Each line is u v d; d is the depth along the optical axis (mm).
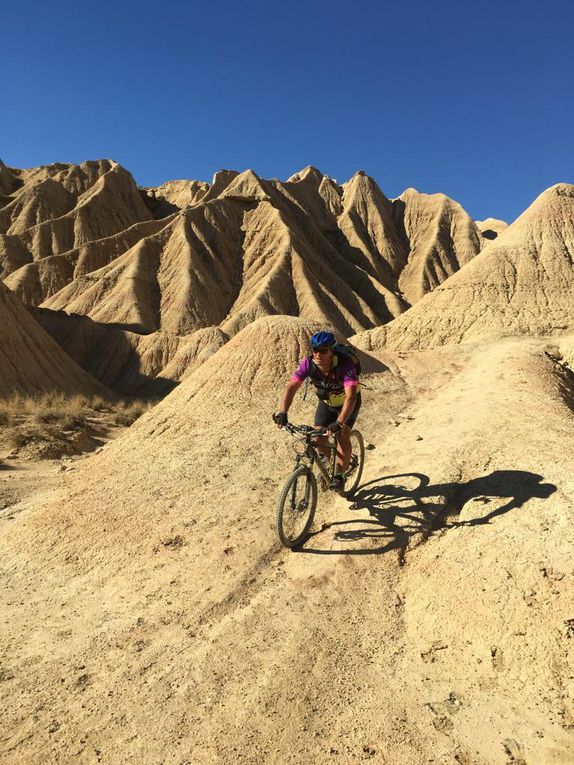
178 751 2652
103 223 89438
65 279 75750
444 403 9133
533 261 33125
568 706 2770
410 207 115625
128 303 67562
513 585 3543
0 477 8633
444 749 2621
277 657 3295
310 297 72938
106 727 2844
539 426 6629
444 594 3703
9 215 92062
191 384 8852
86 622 3914
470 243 105562
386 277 102000
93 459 8656
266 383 8414
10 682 3293
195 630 3643
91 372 52719
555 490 4492
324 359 4293
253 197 93375
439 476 5359
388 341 32188
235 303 75000
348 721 2812
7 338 26938
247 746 2662
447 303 31969
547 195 37531
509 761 2539
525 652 3105
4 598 4414
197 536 4945
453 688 3023
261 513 5238
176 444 7113
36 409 15523
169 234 81562
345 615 3691
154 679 3189
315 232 98812
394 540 4445
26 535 5602
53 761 2645
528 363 12211
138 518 5453
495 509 4496
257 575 4262
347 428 4574
